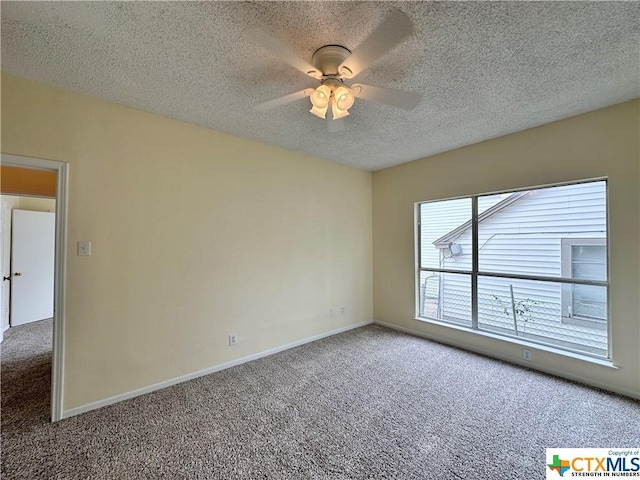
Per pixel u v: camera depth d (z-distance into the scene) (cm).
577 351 271
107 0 130
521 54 172
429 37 156
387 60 177
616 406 220
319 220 383
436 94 219
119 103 232
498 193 320
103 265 225
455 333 352
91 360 220
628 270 235
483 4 134
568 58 175
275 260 335
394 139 314
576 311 274
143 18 142
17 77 194
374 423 203
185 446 180
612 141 240
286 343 344
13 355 332
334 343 363
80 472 160
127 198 237
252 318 314
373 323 450
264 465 166
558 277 282
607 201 245
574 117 259
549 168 274
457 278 362
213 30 151
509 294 319
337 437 189
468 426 199
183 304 266
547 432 192
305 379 268
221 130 287
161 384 252
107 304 227
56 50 167
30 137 198
